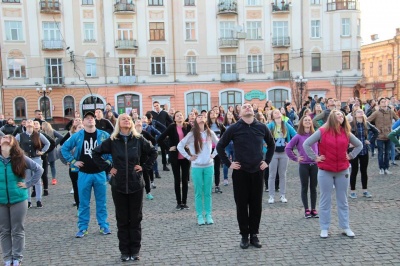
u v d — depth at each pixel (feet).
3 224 18.94
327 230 21.38
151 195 32.99
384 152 40.29
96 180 23.45
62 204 32.60
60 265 19.17
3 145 18.70
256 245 20.30
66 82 126.00
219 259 18.94
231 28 131.54
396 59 175.63
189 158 25.07
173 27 129.80
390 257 18.26
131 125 19.58
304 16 132.98
